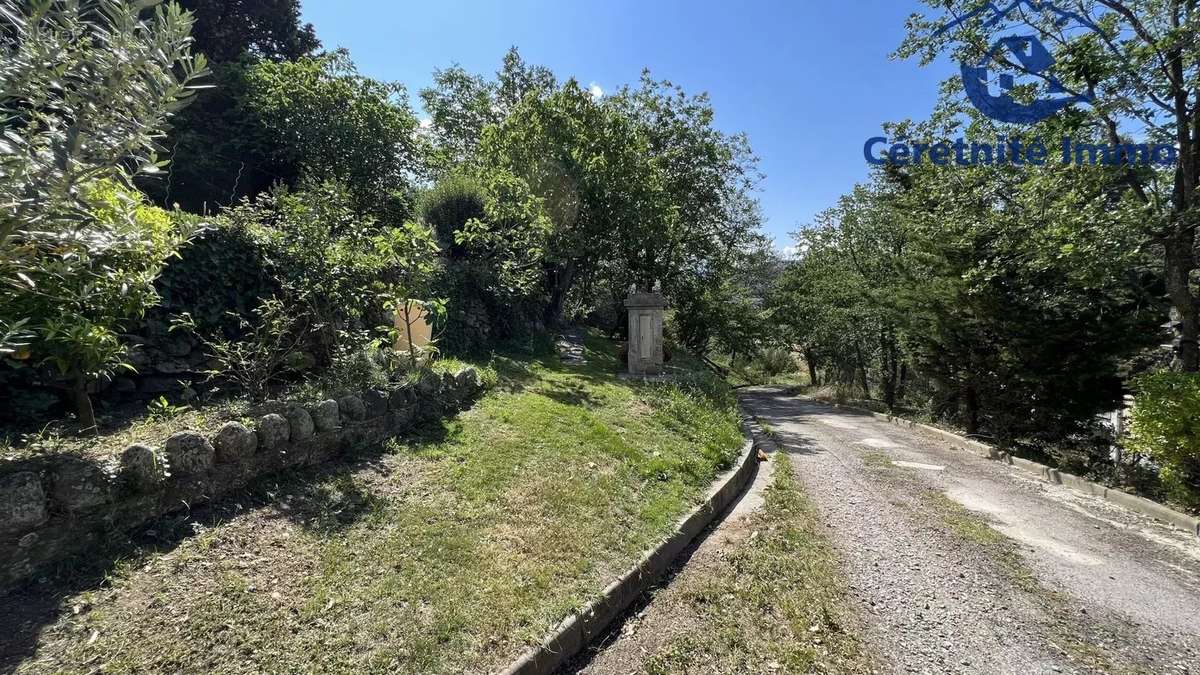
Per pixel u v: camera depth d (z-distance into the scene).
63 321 2.93
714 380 13.37
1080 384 8.18
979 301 9.13
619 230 13.91
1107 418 9.20
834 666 2.79
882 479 6.78
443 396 5.70
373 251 5.53
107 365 3.56
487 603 2.75
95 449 3.10
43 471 2.43
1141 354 8.27
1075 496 6.29
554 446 5.12
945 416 11.60
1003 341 9.20
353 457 4.17
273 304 4.91
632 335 10.81
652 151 20.06
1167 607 3.59
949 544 4.56
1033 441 9.05
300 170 11.65
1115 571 4.17
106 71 2.17
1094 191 7.23
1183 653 3.04
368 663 2.24
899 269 12.36
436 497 3.77
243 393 4.86
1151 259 7.49
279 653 2.21
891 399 17.44
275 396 4.70
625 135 13.93
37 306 2.88
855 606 3.43
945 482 6.74
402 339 7.23
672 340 22.94
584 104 13.49
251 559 2.75
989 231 8.85
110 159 2.25
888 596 3.59
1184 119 6.56
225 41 16.08
